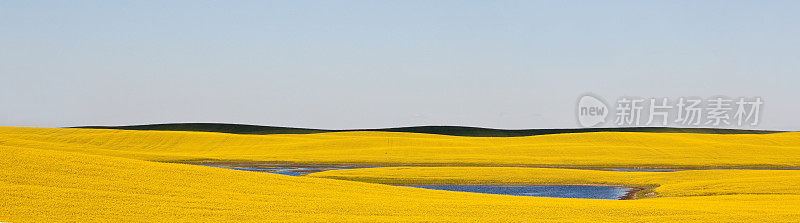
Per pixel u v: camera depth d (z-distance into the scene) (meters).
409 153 84.06
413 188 38.34
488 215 27.08
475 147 91.19
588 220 26.06
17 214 23.88
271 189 33.38
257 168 70.56
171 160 77.12
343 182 38.84
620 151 86.31
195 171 37.16
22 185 28.78
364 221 24.94
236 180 35.44
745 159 78.38
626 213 28.03
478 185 52.09
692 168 71.69
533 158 78.50
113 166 35.59
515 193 47.62
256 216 25.58
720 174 55.25
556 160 77.00
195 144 102.44
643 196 44.56
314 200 30.30
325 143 101.00
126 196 28.38
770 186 43.50
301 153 87.75
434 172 58.34
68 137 107.25
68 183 30.30
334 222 24.64
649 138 107.06
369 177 55.88
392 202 30.36
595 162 75.25
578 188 50.31
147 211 25.67
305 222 24.53
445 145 100.19
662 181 53.00
